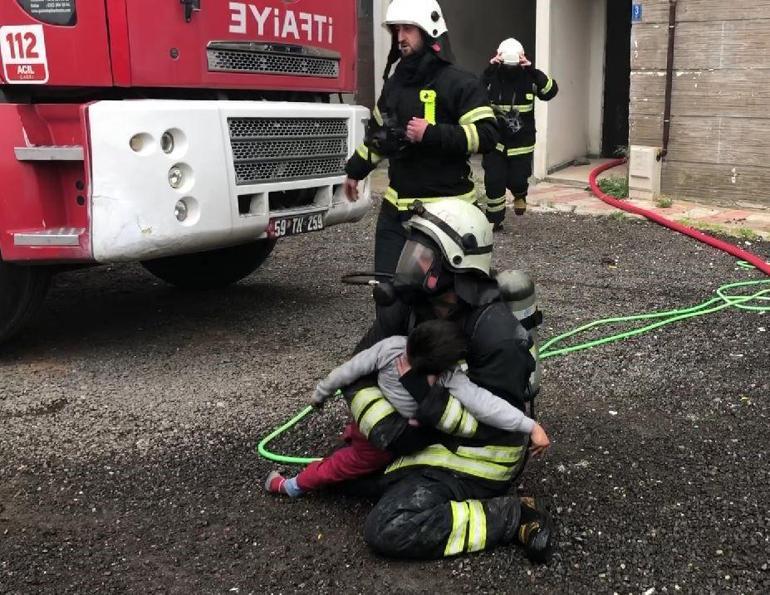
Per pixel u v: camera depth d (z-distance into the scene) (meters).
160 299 6.09
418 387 2.73
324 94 5.55
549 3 10.12
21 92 4.30
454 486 2.84
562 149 10.92
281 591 2.69
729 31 8.20
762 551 2.82
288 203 5.04
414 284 2.85
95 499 3.27
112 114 4.05
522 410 2.95
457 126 3.76
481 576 2.74
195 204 4.37
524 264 6.75
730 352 4.66
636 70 8.88
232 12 4.63
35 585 2.73
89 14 4.13
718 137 8.53
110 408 4.12
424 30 3.77
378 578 2.75
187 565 2.84
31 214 4.29
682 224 7.82
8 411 4.11
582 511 3.09
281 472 3.46
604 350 4.74
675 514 3.06
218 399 4.20
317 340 5.07
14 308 4.67
